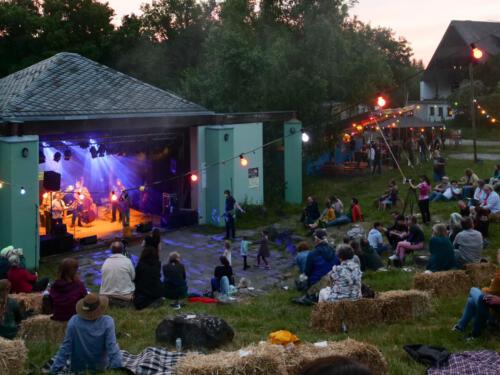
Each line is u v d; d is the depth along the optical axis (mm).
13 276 11648
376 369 6465
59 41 45344
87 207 24500
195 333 8516
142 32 51688
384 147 36438
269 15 37406
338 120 35281
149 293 11656
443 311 9961
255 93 33531
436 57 61125
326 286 11453
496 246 15789
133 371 7012
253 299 13094
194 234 23562
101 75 23953
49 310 10141
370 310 9305
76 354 7016
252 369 6070
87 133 21578
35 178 18703
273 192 29422
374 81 35844
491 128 51656
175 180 25609
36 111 19625
